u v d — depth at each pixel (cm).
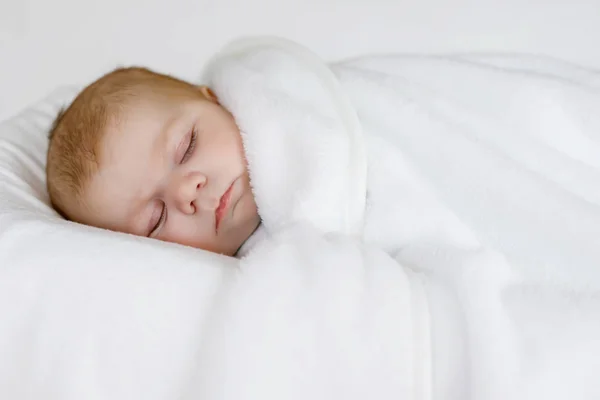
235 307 56
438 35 98
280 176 78
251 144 80
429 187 79
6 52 107
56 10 106
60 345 58
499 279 69
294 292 57
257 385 52
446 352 60
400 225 78
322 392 52
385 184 80
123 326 58
